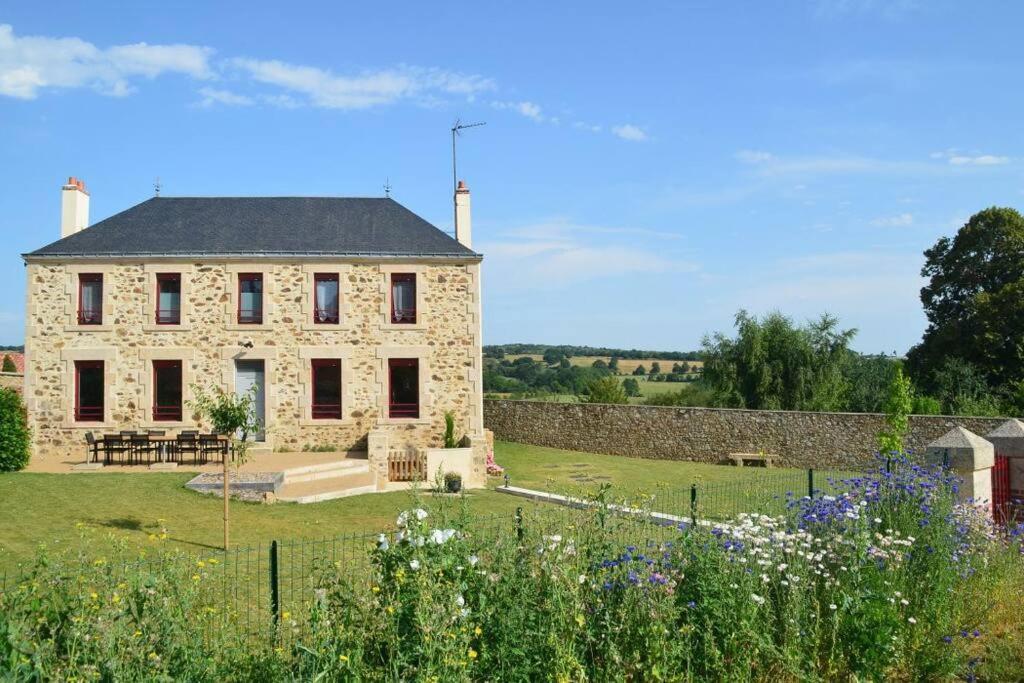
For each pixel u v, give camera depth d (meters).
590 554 6.10
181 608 5.15
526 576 5.83
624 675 5.39
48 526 12.25
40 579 5.37
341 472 18.12
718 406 32.06
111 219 21.59
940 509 7.78
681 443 24.73
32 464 18.58
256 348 20.50
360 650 5.01
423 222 22.48
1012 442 11.25
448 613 5.18
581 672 5.23
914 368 32.47
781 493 14.07
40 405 19.97
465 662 5.02
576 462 23.92
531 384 52.88
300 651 5.05
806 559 6.52
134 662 4.69
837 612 5.98
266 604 8.10
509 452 26.11
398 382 21.06
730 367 32.22
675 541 6.62
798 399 31.03
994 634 6.76
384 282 20.89
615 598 5.78
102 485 15.25
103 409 20.17
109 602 5.01
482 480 18.84
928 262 33.84
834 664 5.87
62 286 20.12
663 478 20.70
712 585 5.80
